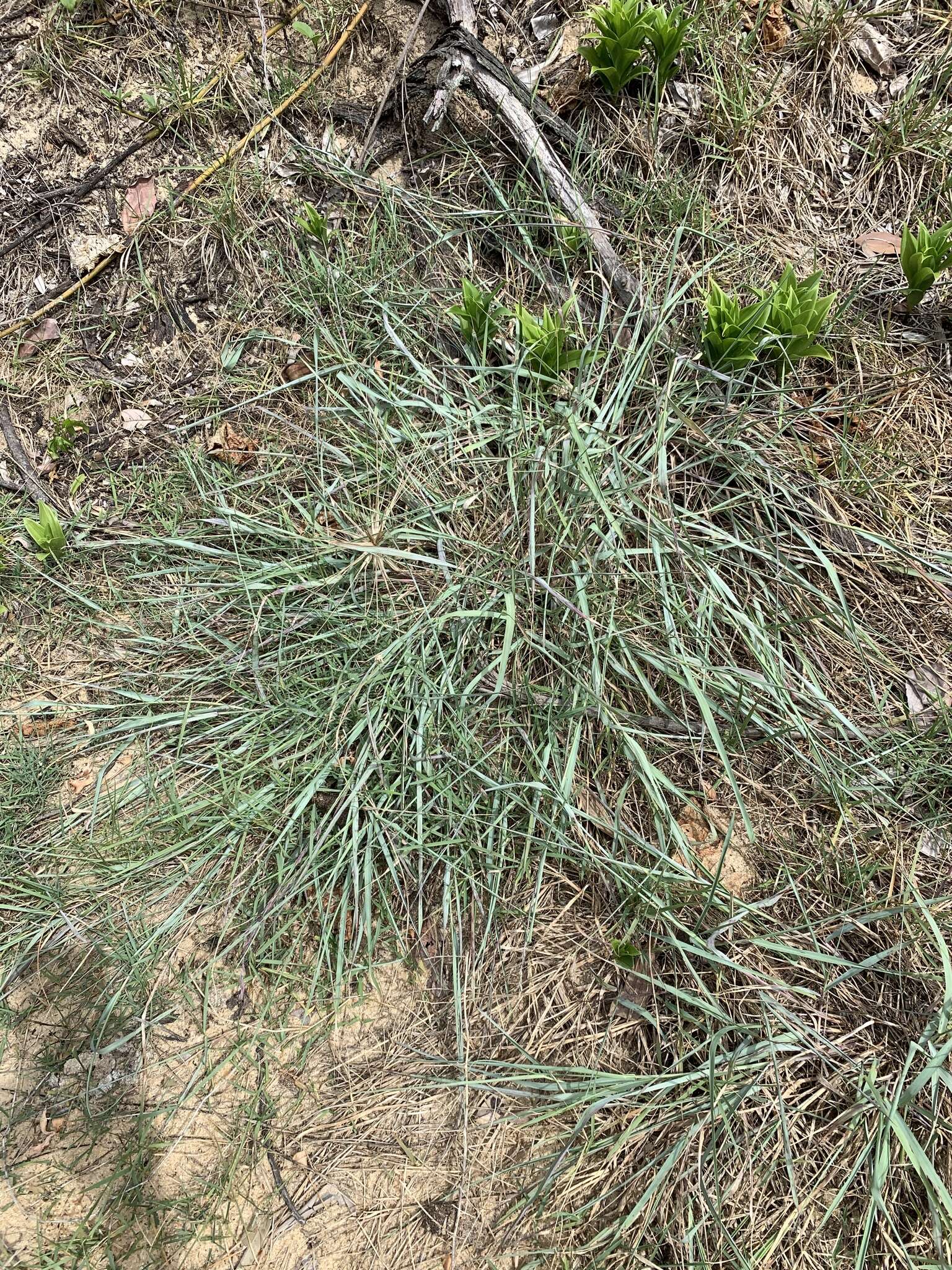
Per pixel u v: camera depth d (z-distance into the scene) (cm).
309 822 98
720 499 105
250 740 100
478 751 95
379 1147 89
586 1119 84
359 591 104
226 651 106
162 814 100
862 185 117
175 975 96
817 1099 86
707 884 91
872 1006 88
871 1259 81
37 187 126
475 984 93
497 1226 85
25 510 116
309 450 113
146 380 119
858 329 110
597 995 91
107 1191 89
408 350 111
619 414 103
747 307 104
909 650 101
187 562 110
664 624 98
